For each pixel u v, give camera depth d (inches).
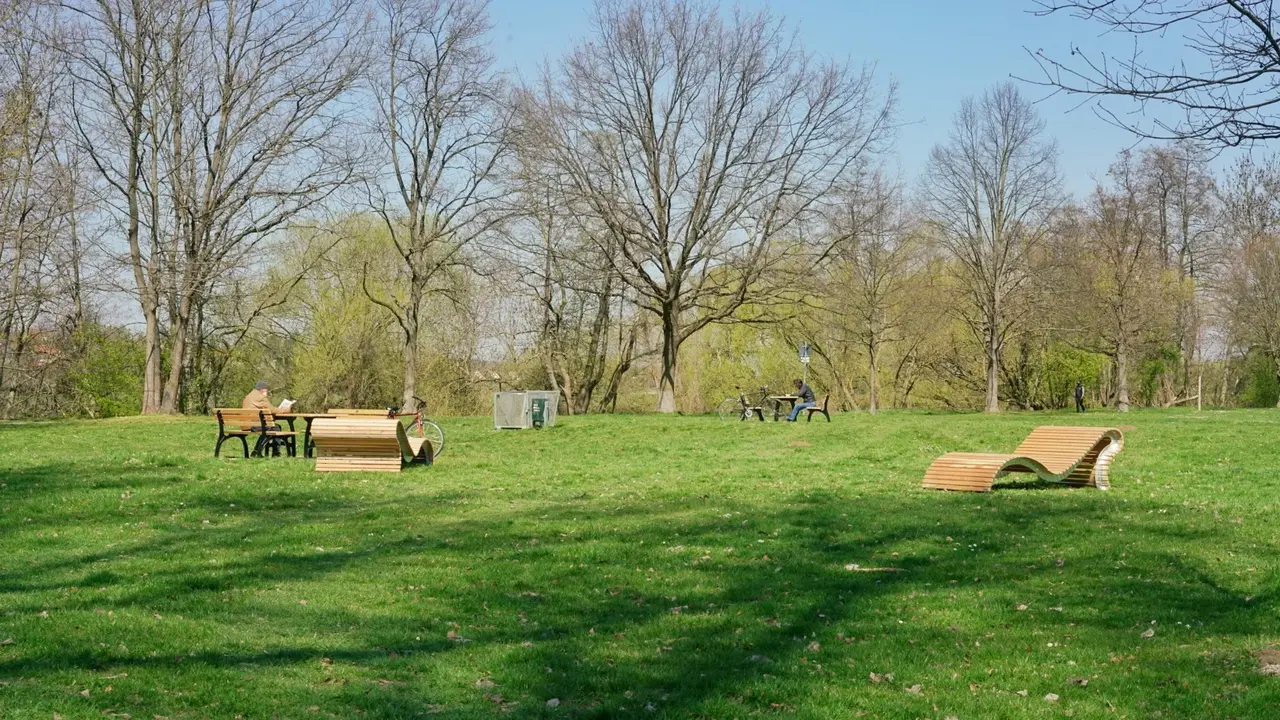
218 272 1620.3
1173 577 399.2
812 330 2313.0
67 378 2023.9
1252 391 2623.0
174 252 1604.3
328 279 2091.5
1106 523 520.4
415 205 1755.7
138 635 305.1
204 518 536.1
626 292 1830.7
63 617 320.8
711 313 1931.6
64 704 239.5
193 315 2091.5
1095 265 2287.2
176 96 1568.7
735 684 274.5
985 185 2144.4
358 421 745.0
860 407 2647.6
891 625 336.2
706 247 1711.4
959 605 360.2
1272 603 350.6
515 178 1665.8
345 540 483.5
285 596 368.8
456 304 1911.9
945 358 2694.4
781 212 1721.2
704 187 1673.2
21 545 455.2
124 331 2041.1
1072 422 1347.2
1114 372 2704.2
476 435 1131.3
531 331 2198.6
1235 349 2583.7
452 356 2182.6
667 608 362.9
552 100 1595.7
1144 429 1170.6
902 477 726.5
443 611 354.9
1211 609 349.7
